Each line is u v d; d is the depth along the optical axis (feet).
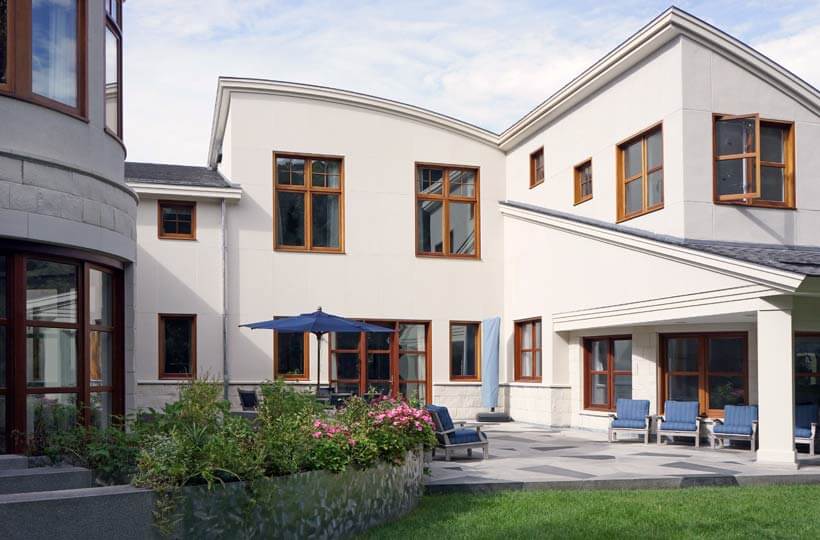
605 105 60.85
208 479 22.04
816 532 27.27
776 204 53.88
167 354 64.28
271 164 68.03
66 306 29.17
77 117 29.58
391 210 71.26
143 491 21.15
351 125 70.74
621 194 58.95
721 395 53.36
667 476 36.91
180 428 24.86
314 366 67.41
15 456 25.90
